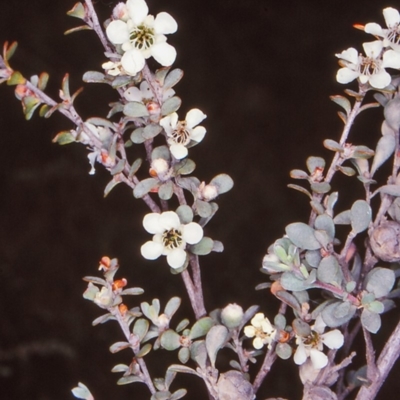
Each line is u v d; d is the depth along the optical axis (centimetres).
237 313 26
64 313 52
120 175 26
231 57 60
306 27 60
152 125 25
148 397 47
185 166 25
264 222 53
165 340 26
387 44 26
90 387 49
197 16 61
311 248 25
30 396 50
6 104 59
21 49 58
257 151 57
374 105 26
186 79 59
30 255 55
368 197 26
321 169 26
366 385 26
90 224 56
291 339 26
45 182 57
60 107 26
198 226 25
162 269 51
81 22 58
